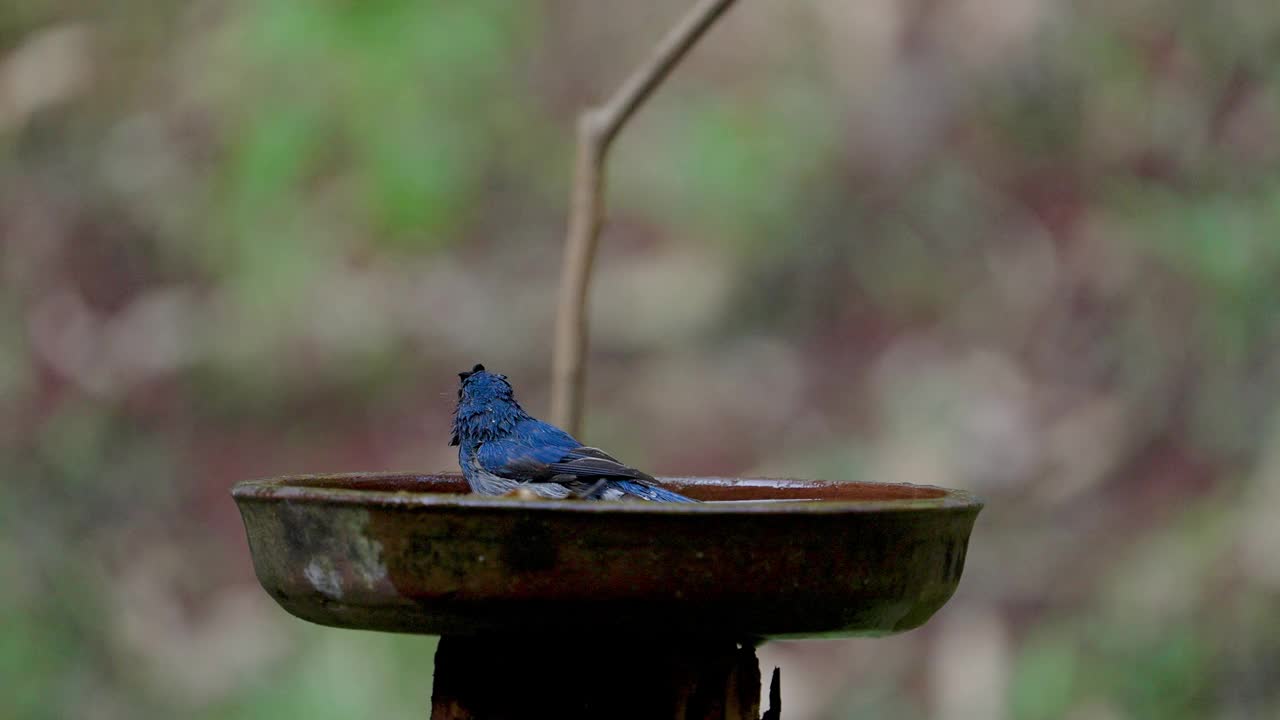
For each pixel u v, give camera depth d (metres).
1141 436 12.64
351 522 3.91
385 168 13.49
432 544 3.83
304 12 13.38
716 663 4.26
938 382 13.48
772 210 14.69
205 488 13.88
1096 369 13.15
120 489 13.84
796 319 14.45
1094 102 14.18
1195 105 13.69
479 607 3.85
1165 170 13.70
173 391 14.56
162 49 15.76
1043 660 11.27
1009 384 13.30
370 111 13.43
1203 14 13.70
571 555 3.77
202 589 12.95
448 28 13.66
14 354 14.79
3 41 16.11
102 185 15.49
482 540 3.80
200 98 15.05
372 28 13.36
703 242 14.96
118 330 14.88
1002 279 13.99
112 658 12.45
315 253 14.62
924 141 14.71
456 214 14.38
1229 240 12.72
